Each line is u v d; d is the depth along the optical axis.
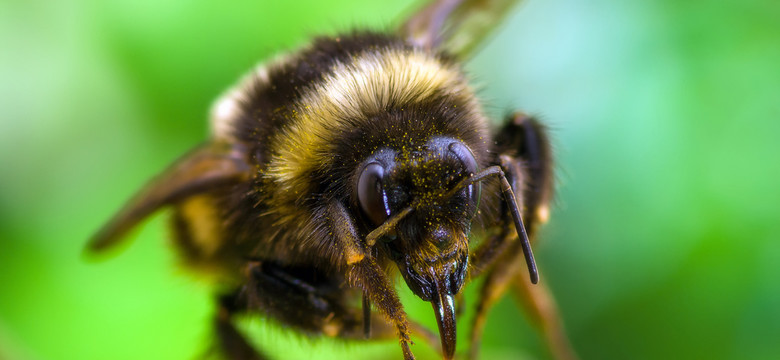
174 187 0.10
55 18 0.13
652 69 0.14
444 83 0.09
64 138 0.13
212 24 0.13
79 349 0.12
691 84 0.14
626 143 0.14
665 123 0.14
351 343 0.10
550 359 0.12
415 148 0.09
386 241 0.09
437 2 0.11
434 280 0.09
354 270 0.09
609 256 0.13
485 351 0.12
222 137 0.10
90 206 0.13
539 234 0.10
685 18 0.14
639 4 0.14
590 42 0.14
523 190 0.09
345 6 0.13
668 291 0.13
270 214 0.10
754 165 0.13
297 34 0.13
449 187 0.09
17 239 0.12
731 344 0.13
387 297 0.09
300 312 0.10
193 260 0.11
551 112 0.14
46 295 0.12
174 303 0.12
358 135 0.09
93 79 0.13
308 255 0.10
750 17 0.14
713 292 0.13
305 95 0.10
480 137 0.09
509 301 0.12
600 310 0.13
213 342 0.11
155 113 0.13
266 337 0.11
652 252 0.13
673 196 0.13
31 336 0.12
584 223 0.13
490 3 0.11
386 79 0.09
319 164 0.09
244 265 0.10
